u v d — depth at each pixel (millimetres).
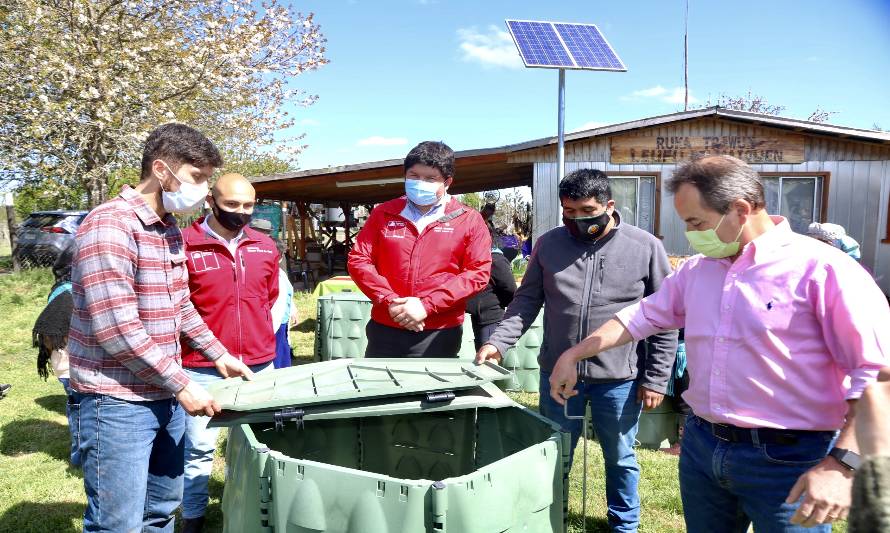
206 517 3260
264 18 12078
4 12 9711
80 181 10734
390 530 1508
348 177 12039
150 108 10195
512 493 1620
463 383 2033
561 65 5340
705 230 1655
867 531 778
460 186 18375
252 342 2969
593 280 2658
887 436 1222
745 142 10484
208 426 1845
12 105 9734
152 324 2016
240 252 2953
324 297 6031
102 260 1841
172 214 2146
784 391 1584
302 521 1593
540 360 2885
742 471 1657
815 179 10453
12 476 3928
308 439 2330
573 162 10727
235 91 11922
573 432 2758
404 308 2613
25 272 13352
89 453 1966
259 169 22047
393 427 2494
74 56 9508
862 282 1479
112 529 1976
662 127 10570
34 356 7484
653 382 2629
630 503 2785
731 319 1665
